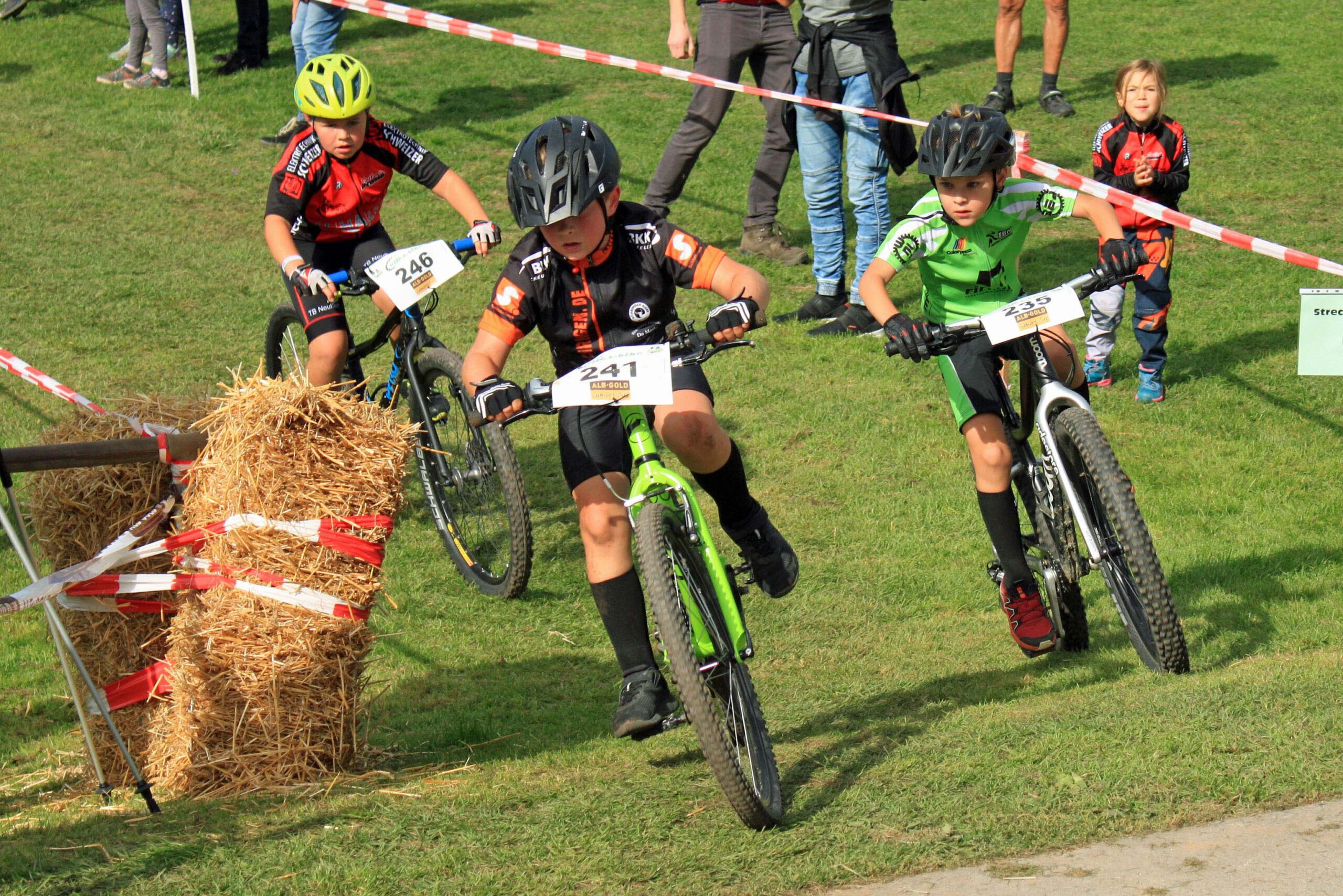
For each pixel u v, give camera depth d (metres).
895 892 10.49
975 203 15.90
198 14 58.50
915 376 29.83
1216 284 33.75
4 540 22.44
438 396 22.34
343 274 21.44
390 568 22.52
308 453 14.45
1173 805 11.38
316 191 22.22
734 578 13.86
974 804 11.86
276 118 46.19
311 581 14.59
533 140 12.69
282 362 27.52
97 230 37.75
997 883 10.44
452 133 44.78
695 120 35.75
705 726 11.74
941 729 14.86
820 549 22.78
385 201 39.91
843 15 30.44
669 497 13.45
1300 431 26.38
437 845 11.80
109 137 44.53
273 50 53.47
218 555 14.46
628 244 13.56
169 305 33.22
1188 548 21.70
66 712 17.78
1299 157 42.06
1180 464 25.09
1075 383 17.38
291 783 14.82
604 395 12.39
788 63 34.88
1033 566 17.56
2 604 13.18
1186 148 26.61
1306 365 17.75
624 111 46.91
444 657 19.50
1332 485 24.02
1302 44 53.94
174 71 50.75
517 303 13.61
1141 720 13.48
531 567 22.27
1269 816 11.09
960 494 24.58
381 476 14.73
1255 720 13.17
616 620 13.41
